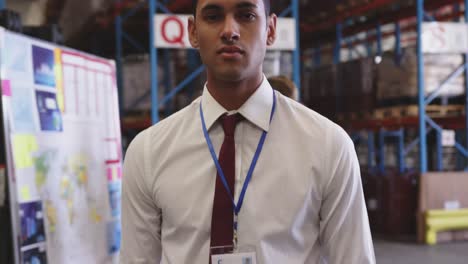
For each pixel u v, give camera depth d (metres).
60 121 2.08
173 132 1.46
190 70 7.53
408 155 9.34
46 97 2.00
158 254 1.57
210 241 1.36
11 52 1.80
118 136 2.54
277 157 1.38
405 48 8.32
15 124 1.80
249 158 1.40
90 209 2.25
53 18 8.59
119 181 2.51
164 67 7.43
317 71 9.27
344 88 8.23
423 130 6.50
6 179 1.75
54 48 2.07
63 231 2.04
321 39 10.16
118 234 2.46
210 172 1.40
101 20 7.87
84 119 2.26
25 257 1.83
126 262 1.55
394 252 5.84
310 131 1.40
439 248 6.04
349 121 8.17
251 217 1.35
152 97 5.64
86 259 2.18
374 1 7.54
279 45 5.71
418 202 6.44
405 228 6.96
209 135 1.43
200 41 1.36
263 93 1.42
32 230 1.86
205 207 1.38
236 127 1.42
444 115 6.98
